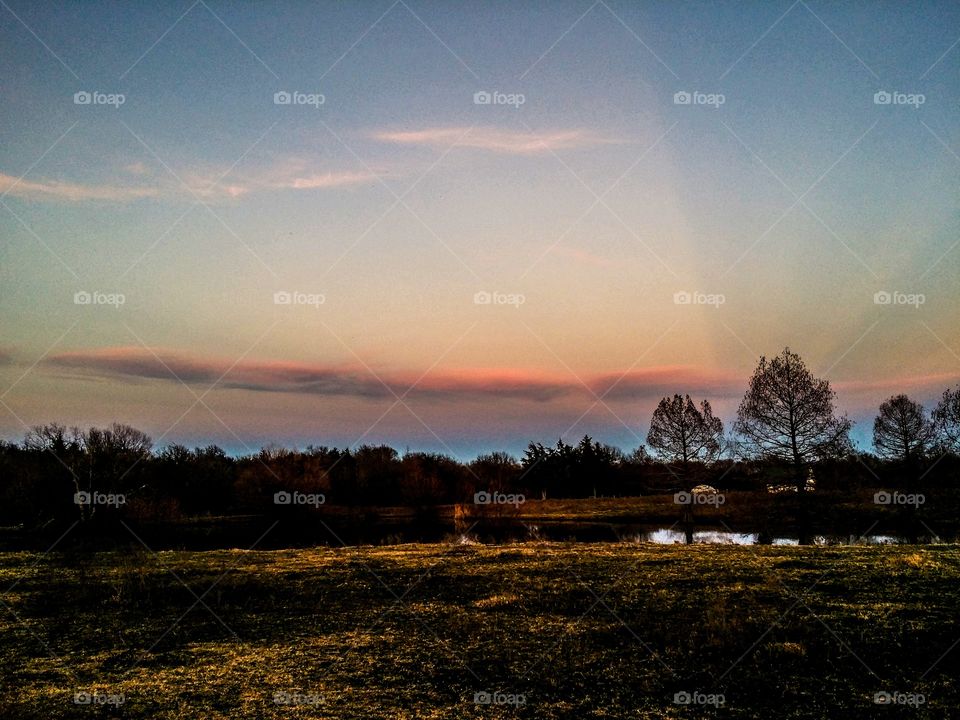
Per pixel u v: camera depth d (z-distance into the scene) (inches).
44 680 587.2
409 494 2322.8
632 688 546.9
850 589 786.2
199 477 2235.5
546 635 674.2
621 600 781.9
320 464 2357.3
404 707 519.2
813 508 1804.9
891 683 538.9
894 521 1674.5
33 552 1236.5
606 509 2192.4
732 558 1014.4
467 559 1063.0
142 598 845.2
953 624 645.3
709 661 594.6
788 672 565.6
